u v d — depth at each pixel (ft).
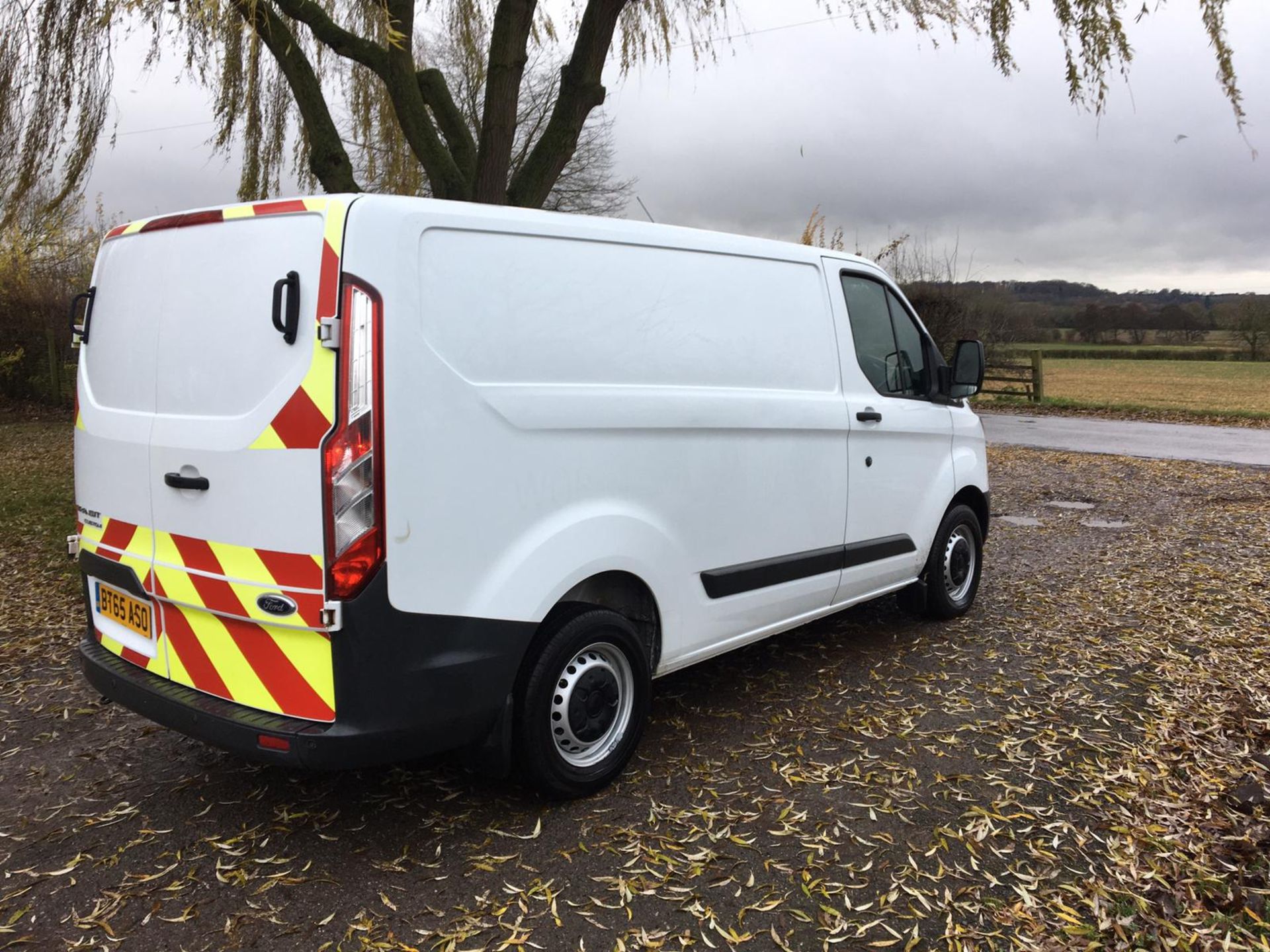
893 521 16.28
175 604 10.18
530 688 10.32
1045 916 8.70
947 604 18.29
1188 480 39.06
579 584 11.05
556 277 10.54
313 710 9.13
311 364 8.86
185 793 11.31
